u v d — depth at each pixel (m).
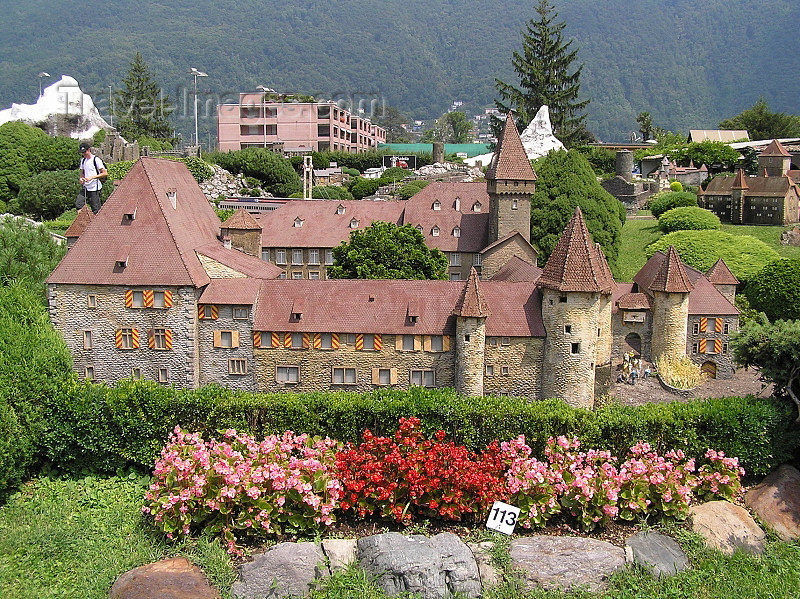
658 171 138.75
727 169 142.62
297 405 39.28
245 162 122.81
